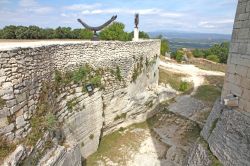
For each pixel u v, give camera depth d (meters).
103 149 13.66
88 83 11.88
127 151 13.88
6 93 6.21
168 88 24.73
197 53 59.75
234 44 7.30
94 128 12.73
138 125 17.44
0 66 6.09
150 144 14.84
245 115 6.64
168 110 20.16
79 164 9.57
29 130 7.00
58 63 9.95
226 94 7.77
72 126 10.64
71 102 10.66
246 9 6.70
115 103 15.01
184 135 16.12
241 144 6.40
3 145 5.93
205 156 7.80
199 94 24.88
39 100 8.02
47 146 7.49
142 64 18.23
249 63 6.53
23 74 7.04
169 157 13.46
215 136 7.73
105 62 13.52
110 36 19.69
